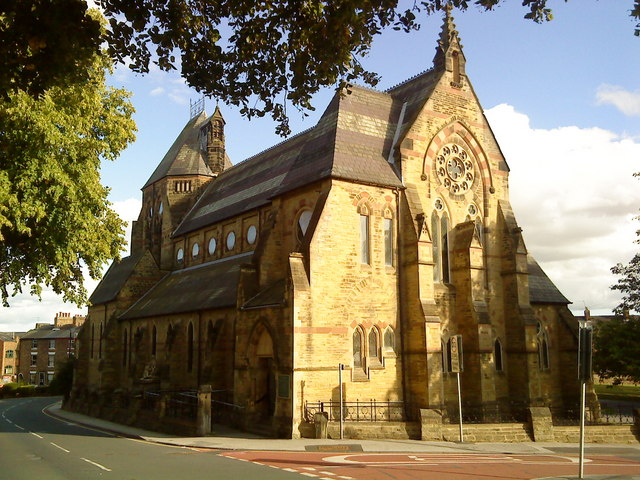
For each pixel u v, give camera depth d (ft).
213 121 220.84
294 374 97.14
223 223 164.25
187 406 127.34
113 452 83.46
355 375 104.53
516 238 127.24
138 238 234.79
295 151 155.22
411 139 120.67
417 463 69.05
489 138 133.80
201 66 47.55
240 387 111.96
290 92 49.14
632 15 37.81
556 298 142.51
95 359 203.62
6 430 127.24
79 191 92.63
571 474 61.82
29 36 38.11
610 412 143.23
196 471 63.10
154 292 190.60
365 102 129.08
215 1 44.65
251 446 86.17
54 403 247.29
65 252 91.20
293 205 120.88
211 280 154.40
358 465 66.74
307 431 94.84
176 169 213.05
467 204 127.75
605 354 132.16
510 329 124.26
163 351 161.38
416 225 112.98
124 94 108.99
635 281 130.82
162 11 43.50
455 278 121.70
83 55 42.63
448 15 133.69
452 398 116.06
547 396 136.46
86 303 100.32
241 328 114.01
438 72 131.95
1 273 94.12
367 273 109.40
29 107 77.97
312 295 101.71
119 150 106.42
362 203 111.75
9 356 424.46
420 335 108.06
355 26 44.91
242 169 188.03
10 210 81.56
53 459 76.54
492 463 70.44
